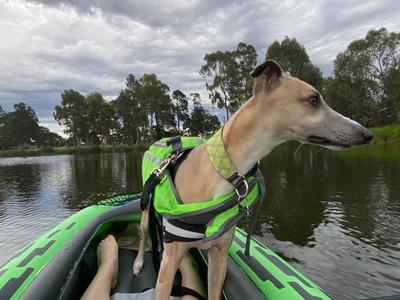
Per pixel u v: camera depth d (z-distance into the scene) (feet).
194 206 1.40
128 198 3.08
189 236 1.44
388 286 3.08
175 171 1.59
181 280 2.12
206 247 1.52
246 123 1.38
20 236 4.89
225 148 1.40
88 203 6.91
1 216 6.03
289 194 6.57
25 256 2.01
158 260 1.93
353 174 8.59
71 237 2.27
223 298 1.84
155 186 1.63
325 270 3.39
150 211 1.79
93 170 13.66
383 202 5.68
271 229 4.57
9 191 8.80
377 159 11.52
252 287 1.69
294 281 1.75
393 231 4.33
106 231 2.75
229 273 1.86
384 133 20.62
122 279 2.14
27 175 12.79
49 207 6.66
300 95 1.37
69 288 1.82
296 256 3.71
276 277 1.79
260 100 1.38
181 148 1.70
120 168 14.02
